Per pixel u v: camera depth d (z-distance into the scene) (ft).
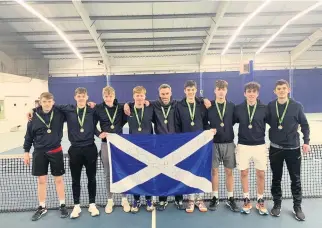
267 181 15.56
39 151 12.23
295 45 69.56
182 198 13.52
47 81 71.20
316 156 20.16
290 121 11.62
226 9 45.37
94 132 12.62
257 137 12.16
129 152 12.75
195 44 65.21
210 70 73.10
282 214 12.16
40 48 64.34
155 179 12.75
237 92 72.43
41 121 12.14
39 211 12.47
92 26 49.08
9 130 51.42
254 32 59.57
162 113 12.92
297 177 11.84
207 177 12.68
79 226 11.49
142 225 11.43
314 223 11.25
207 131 12.59
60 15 46.09
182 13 47.98
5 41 57.11
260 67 73.72
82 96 12.34
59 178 12.62
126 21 49.96
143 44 63.36
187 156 12.70
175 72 73.05
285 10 48.85
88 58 72.59
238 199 13.78
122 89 72.38
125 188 12.75
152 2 42.78
